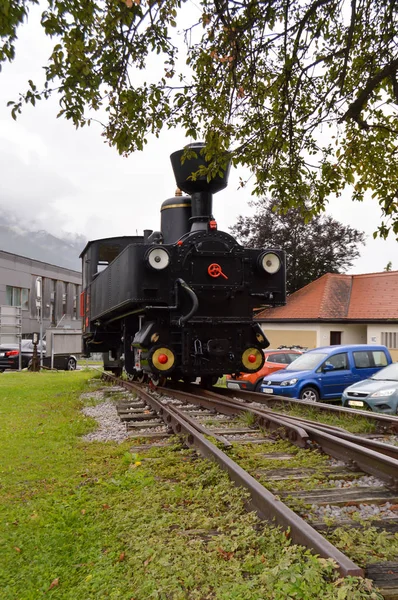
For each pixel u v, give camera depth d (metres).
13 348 25.91
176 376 12.25
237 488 4.15
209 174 7.50
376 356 13.18
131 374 12.14
